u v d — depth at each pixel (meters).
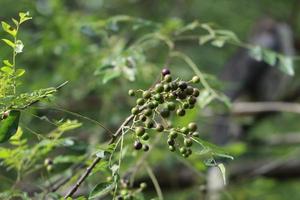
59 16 2.28
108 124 2.39
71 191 1.22
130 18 1.85
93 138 2.29
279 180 3.22
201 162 1.54
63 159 1.43
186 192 2.14
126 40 2.35
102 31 1.97
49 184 1.41
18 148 1.35
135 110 1.17
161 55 2.46
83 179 1.22
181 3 3.71
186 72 2.43
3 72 1.19
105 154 1.21
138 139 1.19
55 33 2.25
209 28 1.71
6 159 1.37
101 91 2.43
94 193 1.17
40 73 2.38
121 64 1.63
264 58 1.67
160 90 1.16
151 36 1.80
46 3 2.41
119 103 2.40
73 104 2.60
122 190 1.32
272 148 3.60
